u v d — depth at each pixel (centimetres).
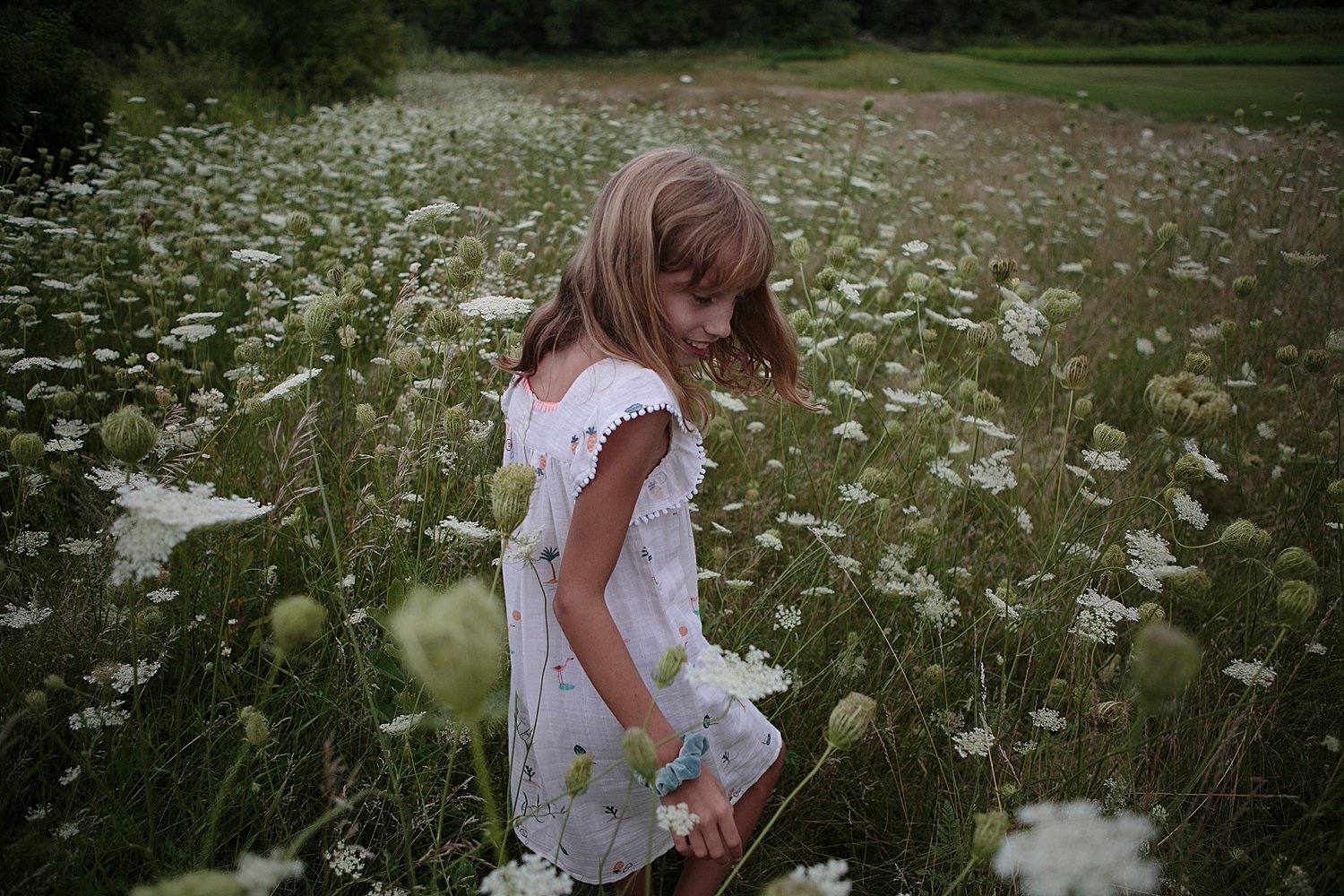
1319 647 222
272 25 1852
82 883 146
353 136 837
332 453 277
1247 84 1881
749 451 370
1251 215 746
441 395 240
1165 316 565
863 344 298
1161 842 179
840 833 215
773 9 3544
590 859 189
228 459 259
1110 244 742
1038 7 3325
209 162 685
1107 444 229
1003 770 209
